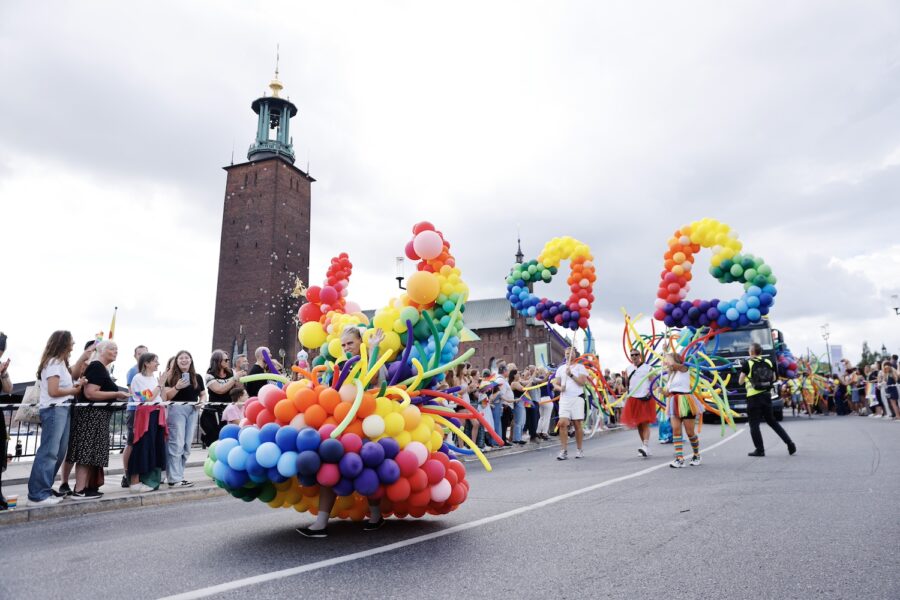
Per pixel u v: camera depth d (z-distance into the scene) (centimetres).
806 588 306
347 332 468
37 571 367
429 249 541
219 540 446
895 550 370
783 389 2519
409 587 318
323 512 446
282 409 426
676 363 859
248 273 6744
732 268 1074
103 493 685
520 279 1457
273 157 6950
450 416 486
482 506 568
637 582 322
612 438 1554
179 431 767
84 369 711
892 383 1723
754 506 517
